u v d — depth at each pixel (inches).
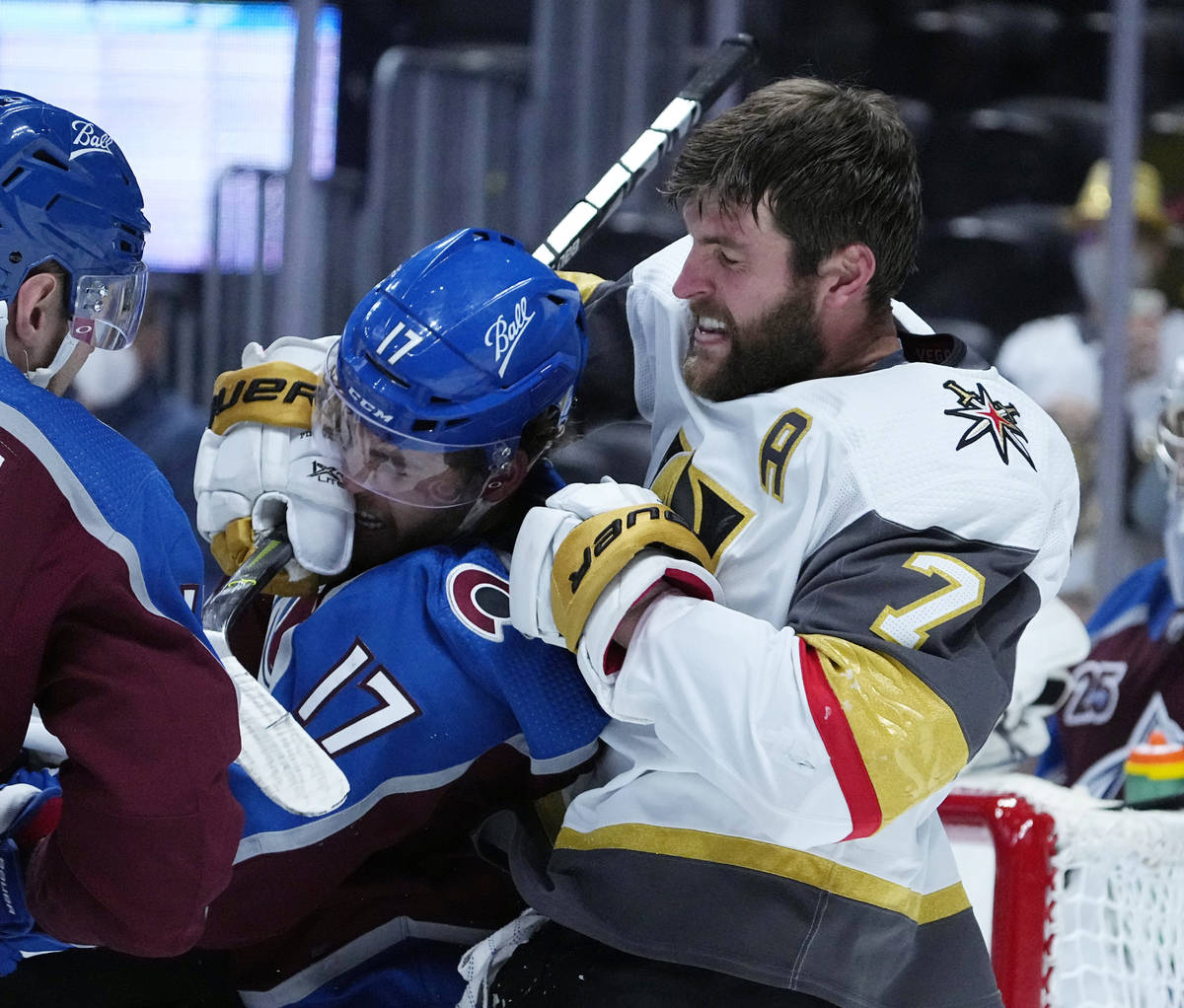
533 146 580.4
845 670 181.3
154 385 556.7
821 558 196.7
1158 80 742.5
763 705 180.4
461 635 203.2
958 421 201.9
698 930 196.7
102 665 164.9
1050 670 304.0
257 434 215.0
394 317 201.6
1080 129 787.4
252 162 610.9
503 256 209.3
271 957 219.1
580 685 207.5
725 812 197.6
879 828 184.1
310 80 494.3
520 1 645.9
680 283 215.6
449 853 221.5
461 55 603.8
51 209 167.2
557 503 198.8
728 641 184.2
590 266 517.3
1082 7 831.7
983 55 800.3
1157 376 606.2
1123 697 358.0
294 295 502.3
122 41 609.9
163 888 169.3
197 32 604.7
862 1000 199.6
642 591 188.1
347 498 210.8
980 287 718.5
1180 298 670.5
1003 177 779.4
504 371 202.8
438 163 578.6
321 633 208.8
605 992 200.2
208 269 559.8
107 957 222.2
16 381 167.0
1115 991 254.8
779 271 207.6
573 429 239.9
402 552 219.0
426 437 201.6
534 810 220.8
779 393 210.2
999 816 251.8
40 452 163.0
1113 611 370.3
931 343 223.3
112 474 169.8
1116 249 515.2
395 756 204.2
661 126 258.7
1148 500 554.3
